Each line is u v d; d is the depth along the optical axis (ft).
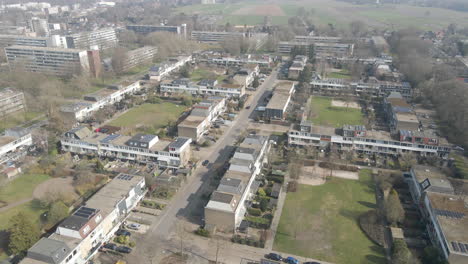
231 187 435.12
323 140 607.78
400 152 585.22
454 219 390.21
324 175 534.78
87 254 364.99
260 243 386.73
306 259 371.56
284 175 524.52
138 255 373.61
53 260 324.80
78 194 479.00
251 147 534.78
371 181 520.42
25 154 580.71
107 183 463.42
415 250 382.42
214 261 366.63
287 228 418.72
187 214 441.27
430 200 423.23
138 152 550.36
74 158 567.59
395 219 415.85
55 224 407.23
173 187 485.97
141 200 463.83
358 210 453.99
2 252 369.50
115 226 404.16
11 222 389.19
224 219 405.18
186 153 554.46
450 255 344.69
